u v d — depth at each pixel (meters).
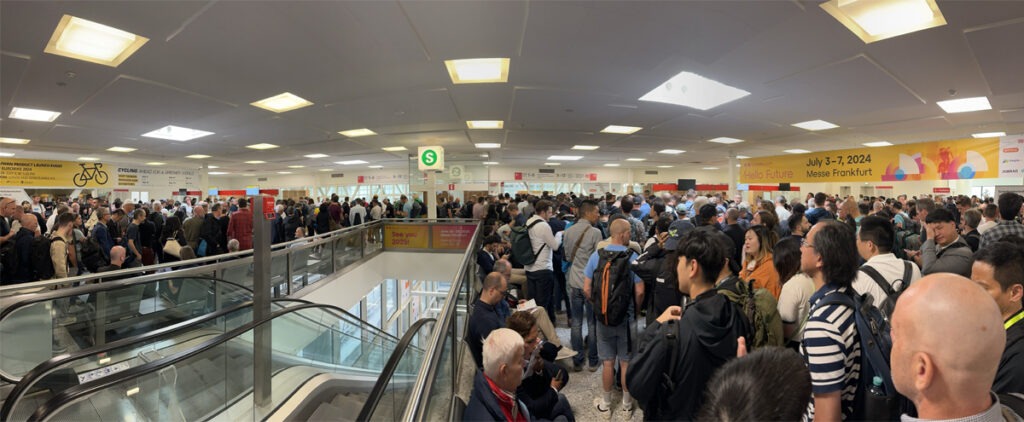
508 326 2.23
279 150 11.09
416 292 12.19
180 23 3.24
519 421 1.80
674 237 2.76
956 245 2.45
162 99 5.34
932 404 0.66
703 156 14.30
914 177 8.91
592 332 3.22
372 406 1.75
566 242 3.39
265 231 2.98
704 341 1.32
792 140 9.83
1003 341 0.63
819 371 1.18
